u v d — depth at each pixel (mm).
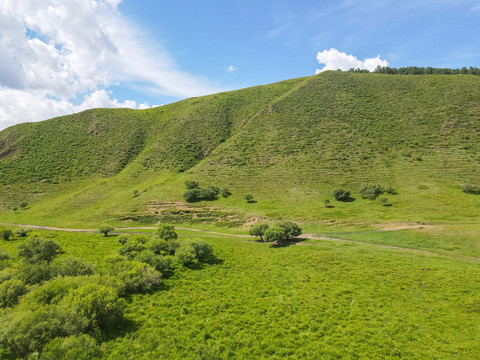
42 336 13492
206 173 92500
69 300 16359
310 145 98000
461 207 55875
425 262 31578
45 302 17047
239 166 93500
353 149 91938
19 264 27312
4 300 17969
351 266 31109
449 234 41906
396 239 43062
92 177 102312
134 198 80500
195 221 66438
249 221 62094
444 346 16281
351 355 15430
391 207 60500
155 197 79812
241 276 29062
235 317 19625
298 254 36938
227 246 43031
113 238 49719
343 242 43562
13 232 51812
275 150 98812
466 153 78750
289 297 23469
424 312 20500
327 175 80438
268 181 82062
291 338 17016
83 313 15602
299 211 63969
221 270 30766
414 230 45812
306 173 82938
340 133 102312
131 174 100938
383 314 20281
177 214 70312
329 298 23156
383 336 17375
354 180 76438
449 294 23312
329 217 58969
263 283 26922
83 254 35969
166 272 28828
